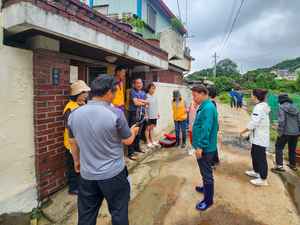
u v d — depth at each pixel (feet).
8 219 6.87
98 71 15.97
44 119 7.70
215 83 106.01
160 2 26.94
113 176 4.93
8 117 6.65
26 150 7.34
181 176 11.27
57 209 7.79
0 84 6.33
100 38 8.66
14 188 7.01
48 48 7.55
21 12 5.46
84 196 5.13
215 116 7.83
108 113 4.73
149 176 11.30
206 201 8.27
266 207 8.39
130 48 11.15
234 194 9.39
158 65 15.16
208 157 7.91
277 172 11.82
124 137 5.05
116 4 23.35
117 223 5.09
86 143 4.73
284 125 11.38
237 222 7.47
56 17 6.42
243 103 54.95
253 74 111.86
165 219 7.65
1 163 6.56
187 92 28.37
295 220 7.57
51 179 8.27
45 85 7.61
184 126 16.35
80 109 4.89
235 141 18.71
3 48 6.33
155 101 15.30
